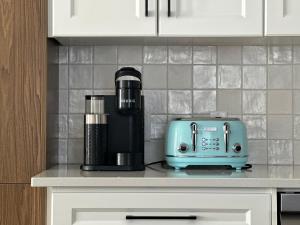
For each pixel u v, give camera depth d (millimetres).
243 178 1998
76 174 2131
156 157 2607
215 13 2291
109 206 2023
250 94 2617
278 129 2611
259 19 2283
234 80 2619
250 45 2613
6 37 2254
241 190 2014
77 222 2039
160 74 2619
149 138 2613
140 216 2021
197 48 2613
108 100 2338
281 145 2607
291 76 2609
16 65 2256
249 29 2285
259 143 2615
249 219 2014
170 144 2344
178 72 2617
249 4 2285
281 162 2604
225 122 2312
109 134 2326
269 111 2613
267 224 2010
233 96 2617
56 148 2568
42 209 2182
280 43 2555
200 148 2301
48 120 2328
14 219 2186
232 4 2295
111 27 2285
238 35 2289
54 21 2289
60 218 2029
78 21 2289
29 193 2189
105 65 2623
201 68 2617
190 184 1992
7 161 2246
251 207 2010
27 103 2256
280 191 2021
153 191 2023
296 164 2596
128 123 2328
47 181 2004
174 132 2330
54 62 2484
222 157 2301
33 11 2258
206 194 2014
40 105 2258
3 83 2252
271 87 2613
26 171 2250
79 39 2422
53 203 2029
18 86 2254
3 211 2186
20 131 2252
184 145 2299
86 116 2281
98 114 2277
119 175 2102
